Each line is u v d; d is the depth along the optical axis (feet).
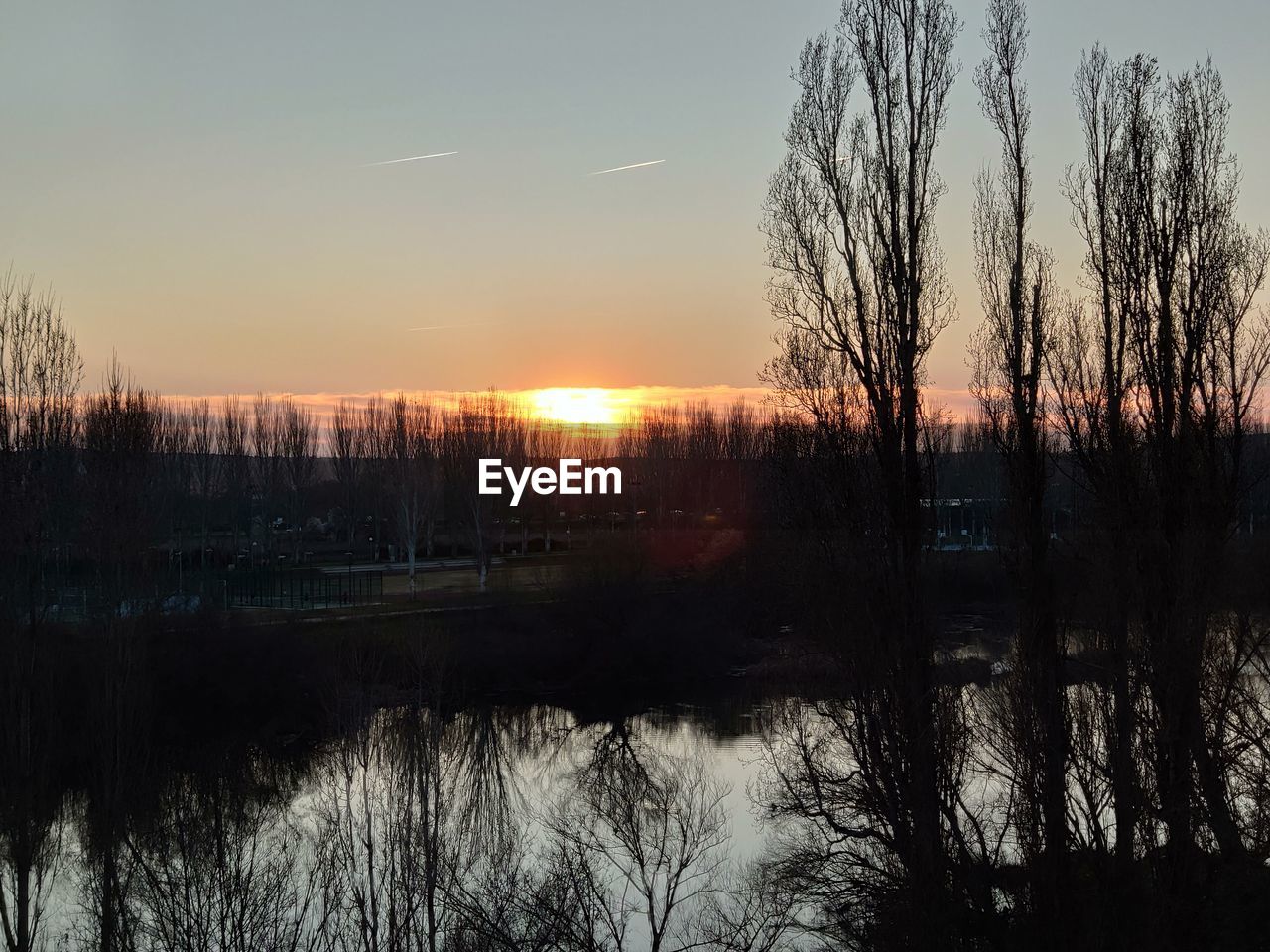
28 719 87.92
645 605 178.19
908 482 69.67
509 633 176.45
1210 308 67.26
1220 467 66.54
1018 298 69.97
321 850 72.69
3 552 96.22
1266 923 58.65
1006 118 71.61
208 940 60.95
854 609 70.49
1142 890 60.29
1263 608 68.74
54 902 82.53
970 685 77.92
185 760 114.42
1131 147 69.51
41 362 117.70
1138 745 63.57
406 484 275.80
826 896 77.00
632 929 74.59
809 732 98.99
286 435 316.19
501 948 66.74
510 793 105.70
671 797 95.71
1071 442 69.21
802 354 73.87
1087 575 67.51
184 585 176.55
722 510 260.83
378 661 141.08
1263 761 67.05
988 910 65.31
